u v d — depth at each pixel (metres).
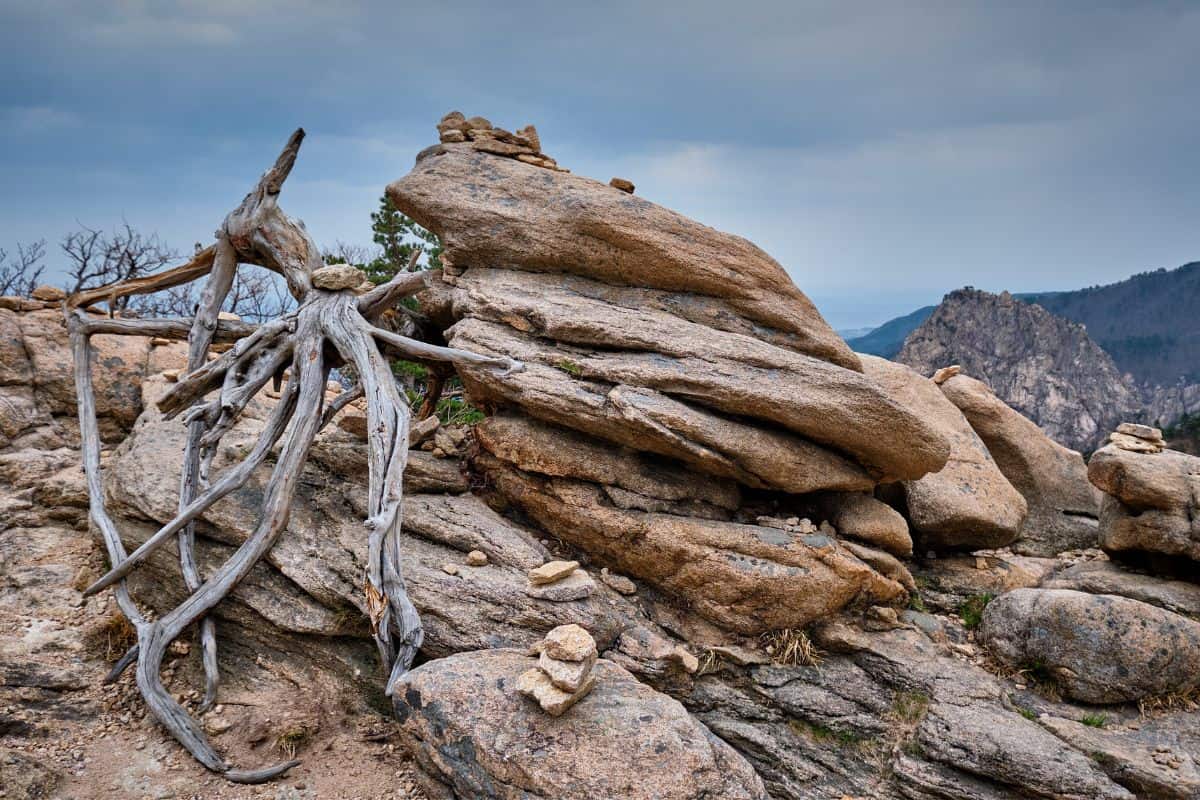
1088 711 9.95
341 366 13.15
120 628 10.74
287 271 13.41
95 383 15.77
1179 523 11.53
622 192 12.50
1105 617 10.11
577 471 11.16
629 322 11.51
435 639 9.66
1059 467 15.73
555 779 7.34
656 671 9.66
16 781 8.12
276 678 10.18
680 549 10.41
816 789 9.04
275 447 12.73
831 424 10.93
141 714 9.58
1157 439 12.53
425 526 11.00
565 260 12.48
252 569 10.67
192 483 11.50
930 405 15.17
